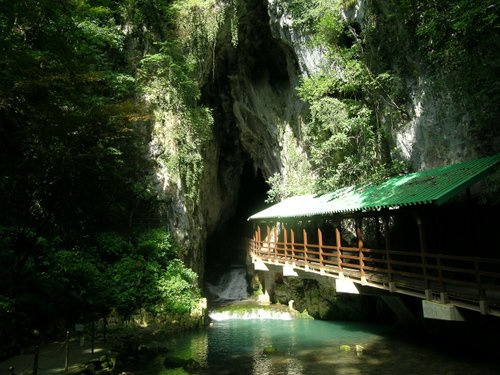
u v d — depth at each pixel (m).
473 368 10.28
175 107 21.91
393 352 12.37
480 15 8.25
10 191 11.87
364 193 14.42
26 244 12.77
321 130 20.50
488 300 8.43
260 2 23.59
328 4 18.78
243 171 37.44
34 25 13.49
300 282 21.30
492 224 11.59
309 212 15.62
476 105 11.16
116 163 14.91
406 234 15.12
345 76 17.23
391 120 15.63
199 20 23.14
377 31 15.34
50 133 10.80
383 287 11.89
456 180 10.20
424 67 13.41
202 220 26.25
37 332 11.45
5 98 10.76
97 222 14.94
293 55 23.52
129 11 22.47
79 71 11.52
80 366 9.21
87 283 14.98
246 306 22.89
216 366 11.52
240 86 27.52
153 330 15.45
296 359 12.18
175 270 18.31
